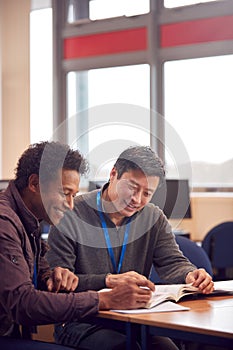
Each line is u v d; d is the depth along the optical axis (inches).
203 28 264.7
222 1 259.6
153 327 78.0
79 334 95.2
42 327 103.0
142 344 79.0
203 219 259.9
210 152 268.1
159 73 276.1
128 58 280.4
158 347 94.7
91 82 294.0
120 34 282.4
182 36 269.6
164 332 77.1
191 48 267.4
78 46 293.0
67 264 97.7
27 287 80.9
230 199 255.4
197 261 125.4
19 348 82.0
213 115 267.1
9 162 297.7
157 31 274.5
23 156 87.3
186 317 79.4
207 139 268.5
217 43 261.6
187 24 268.2
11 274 80.7
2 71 297.3
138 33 277.7
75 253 99.8
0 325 86.0
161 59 275.3
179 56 270.8
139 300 83.9
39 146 86.7
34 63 298.4
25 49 292.5
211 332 72.4
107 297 83.6
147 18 274.8
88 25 289.7
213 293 95.0
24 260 82.9
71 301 81.6
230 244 198.4
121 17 281.6
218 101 266.1
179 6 269.3
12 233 82.2
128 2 282.5
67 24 295.0
